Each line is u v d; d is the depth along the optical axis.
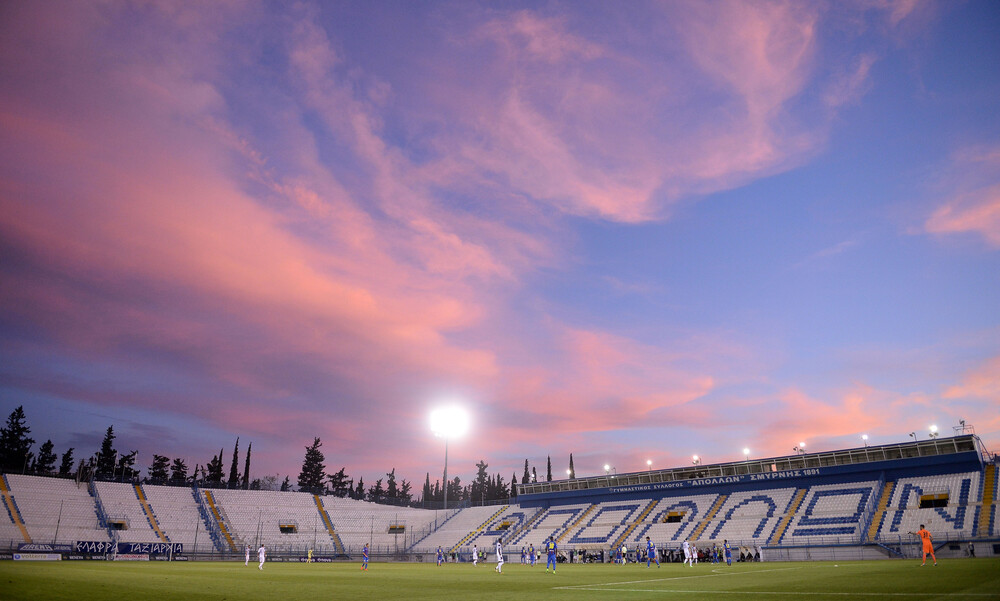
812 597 20.19
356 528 110.88
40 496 90.44
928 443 73.56
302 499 115.81
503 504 121.88
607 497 101.12
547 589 27.95
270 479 162.75
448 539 103.81
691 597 21.72
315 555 94.25
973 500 65.50
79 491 95.31
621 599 21.62
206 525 98.69
